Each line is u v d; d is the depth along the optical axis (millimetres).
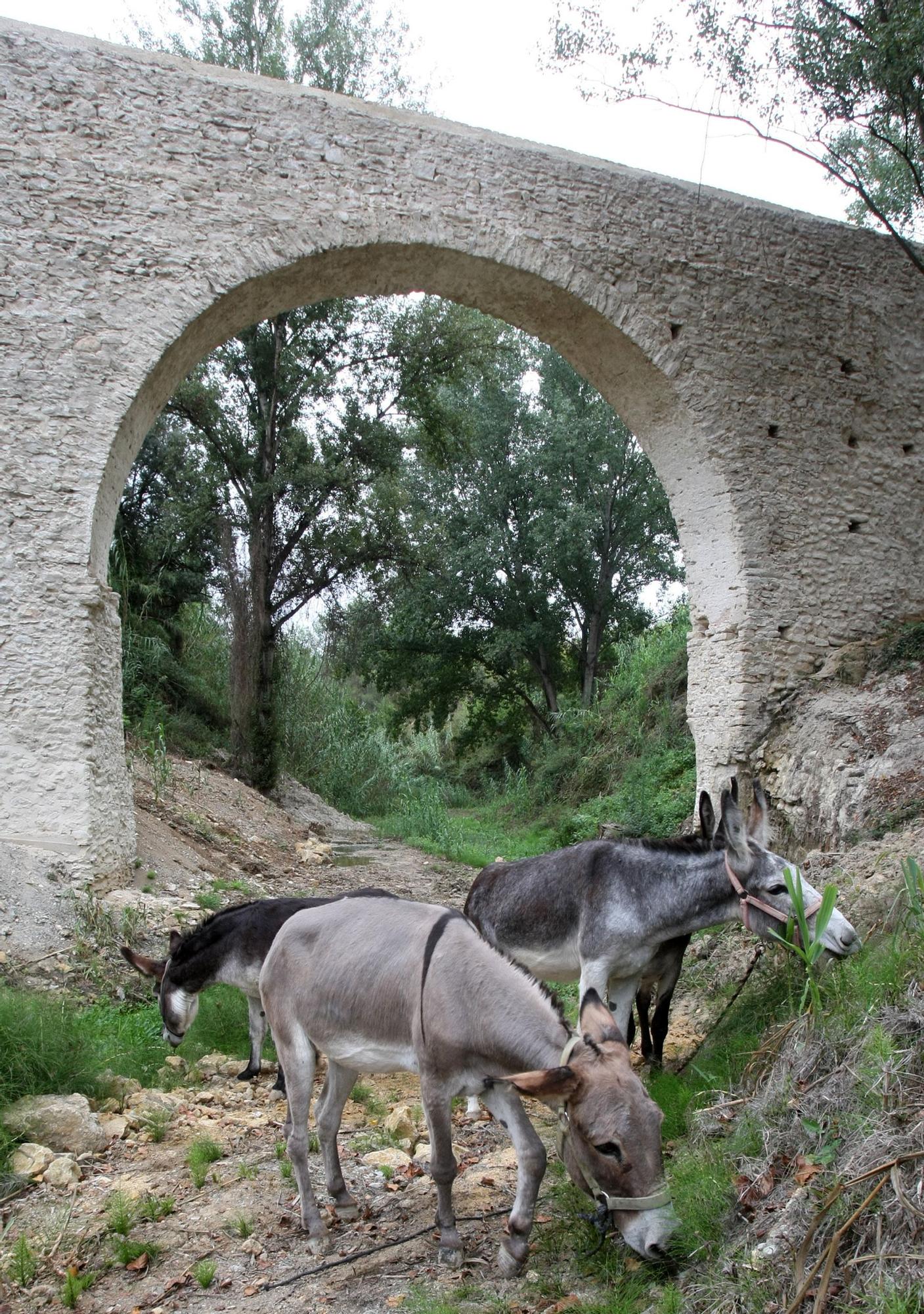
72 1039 5852
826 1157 3373
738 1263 3180
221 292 9133
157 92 9086
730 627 10797
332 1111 4113
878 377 11617
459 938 3721
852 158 11891
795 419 11133
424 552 21766
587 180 10430
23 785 8242
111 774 8898
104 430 8703
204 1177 4609
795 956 5324
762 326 11070
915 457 11750
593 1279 3570
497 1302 3441
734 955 7340
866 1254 3014
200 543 20828
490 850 18188
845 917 5645
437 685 37156
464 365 21672
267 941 5969
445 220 9836
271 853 13758
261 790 18969
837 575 11141
